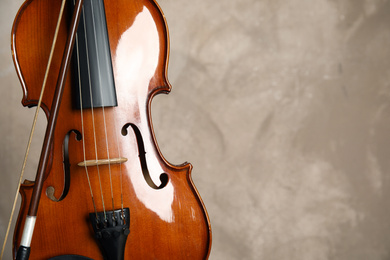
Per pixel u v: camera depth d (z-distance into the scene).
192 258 0.80
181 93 1.04
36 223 0.77
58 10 0.81
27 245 0.73
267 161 1.04
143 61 0.83
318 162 1.03
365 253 1.04
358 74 1.03
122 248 0.77
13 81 1.03
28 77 0.81
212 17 1.03
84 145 0.80
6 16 1.02
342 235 1.04
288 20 1.03
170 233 0.80
